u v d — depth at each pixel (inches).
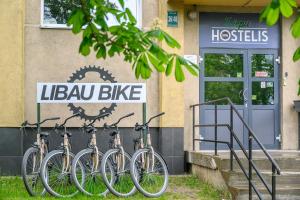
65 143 305.6
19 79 386.0
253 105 427.5
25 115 392.5
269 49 428.8
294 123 428.8
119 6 150.9
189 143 415.2
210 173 346.0
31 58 395.2
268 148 427.2
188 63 136.7
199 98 419.2
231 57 427.2
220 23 426.3
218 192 318.0
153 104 406.9
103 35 149.6
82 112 395.9
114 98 377.4
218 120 422.6
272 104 428.5
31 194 292.4
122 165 305.9
